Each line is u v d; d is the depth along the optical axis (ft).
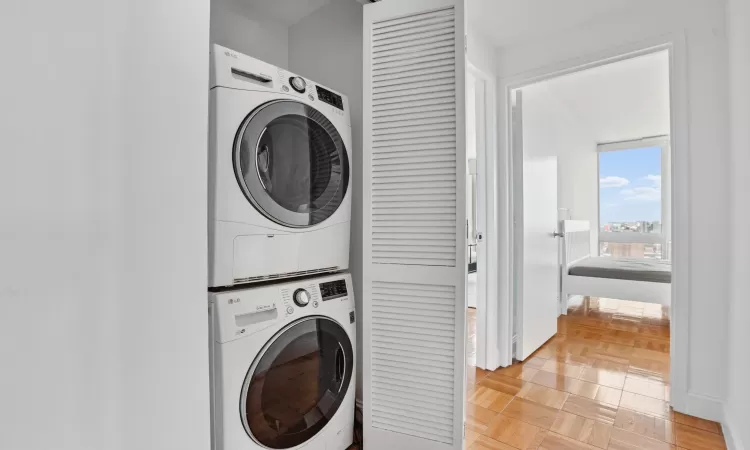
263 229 4.38
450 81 4.86
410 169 5.10
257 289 4.27
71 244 2.20
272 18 6.77
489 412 6.34
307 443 4.60
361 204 6.11
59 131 2.15
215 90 3.97
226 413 3.81
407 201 5.12
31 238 2.06
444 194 4.91
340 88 6.33
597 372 7.97
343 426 5.12
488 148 8.30
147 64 2.54
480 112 8.40
